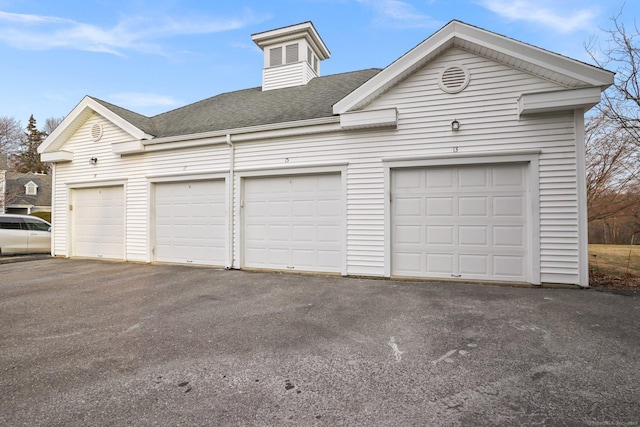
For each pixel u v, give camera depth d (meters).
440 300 4.69
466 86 5.93
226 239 7.71
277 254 7.34
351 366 2.66
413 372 2.54
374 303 4.60
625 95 6.69
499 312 4.08
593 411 2.01
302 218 7.16
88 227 9.70
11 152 29.17
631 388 2.28
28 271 7.47
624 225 8.95
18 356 2.91
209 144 7.91
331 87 9.38
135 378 2.48
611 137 7.53
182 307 4.49
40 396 2.23
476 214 5.96
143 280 6.38
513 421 1.91
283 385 2.36
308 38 11.23
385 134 6.45
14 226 10.49
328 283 5.98
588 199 8.18
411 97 6.27
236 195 7.66
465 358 2.79
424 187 6.27
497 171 5.86
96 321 3.90
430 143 6.14
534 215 5.54
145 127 9.06
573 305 4.35
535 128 5.56
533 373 2.51
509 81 5.69
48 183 28.36
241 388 2.32
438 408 2.05
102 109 9.01
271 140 7.37
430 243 6.20
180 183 8.42
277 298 4.94
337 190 6.89
